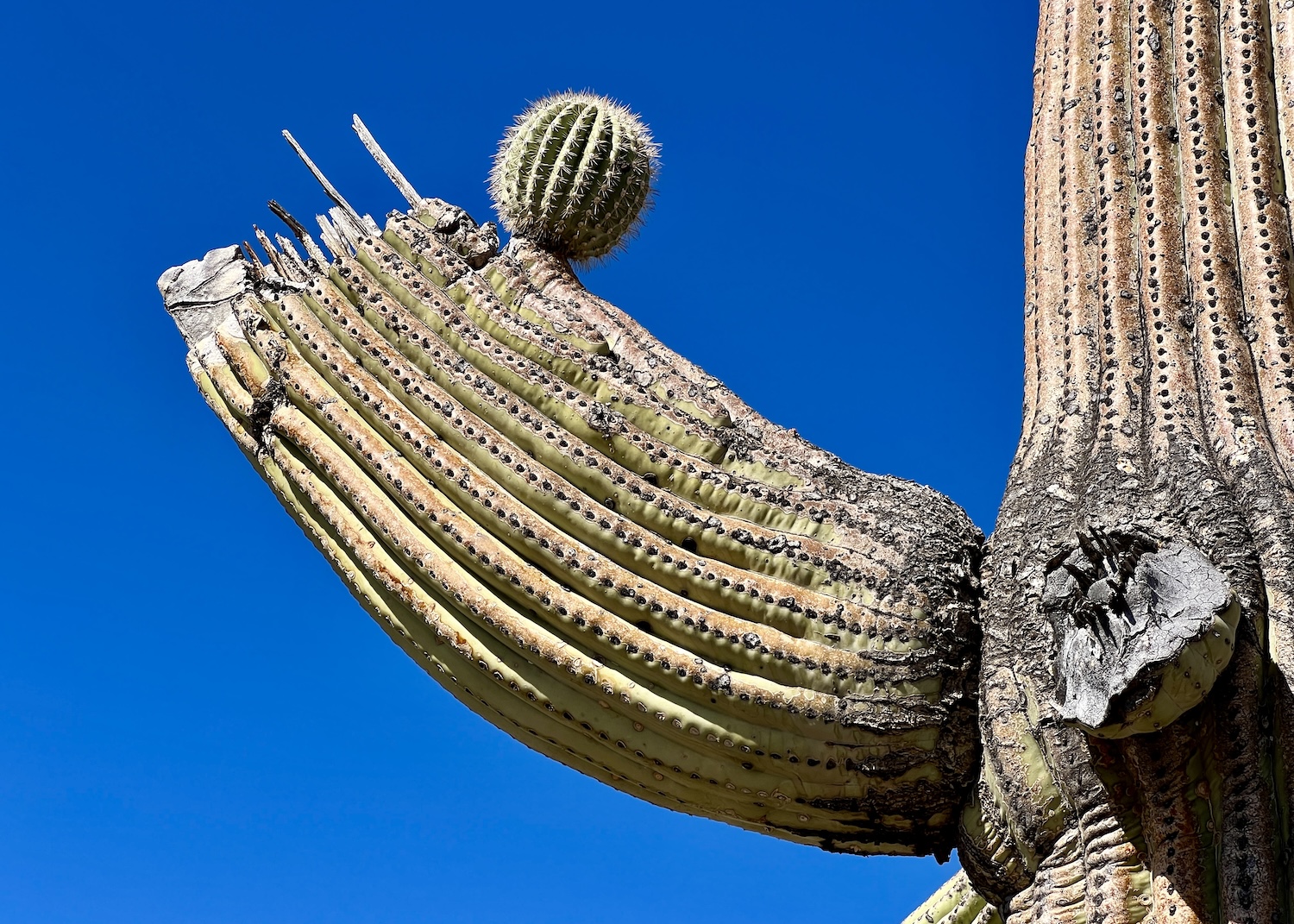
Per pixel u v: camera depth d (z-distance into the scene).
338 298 6.03
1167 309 5.75
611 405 5.77
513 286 6.22
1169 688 4.62
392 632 5.94
